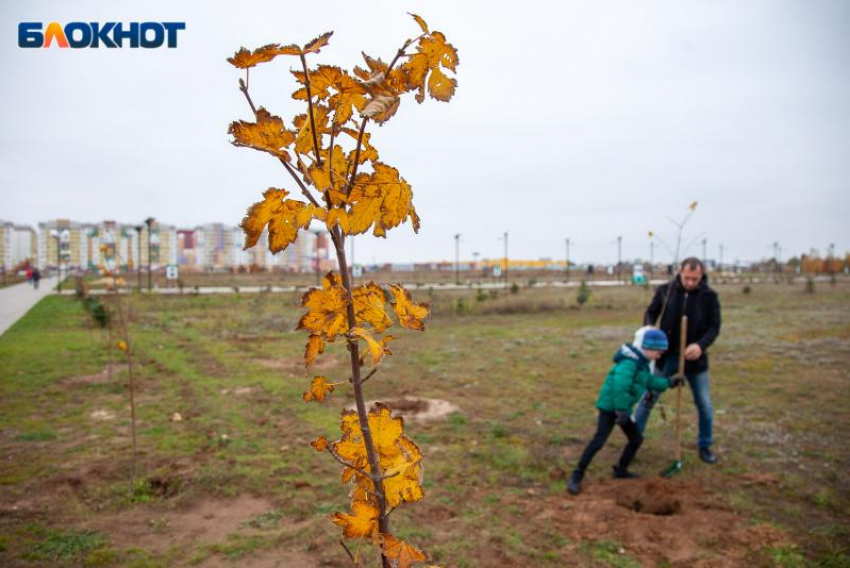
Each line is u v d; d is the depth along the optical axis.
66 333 15.57
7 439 6.30
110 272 5.91
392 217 1.23
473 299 28.92
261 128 1.15
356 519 1.35
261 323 19.69
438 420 7.37
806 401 8.36
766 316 21.95
